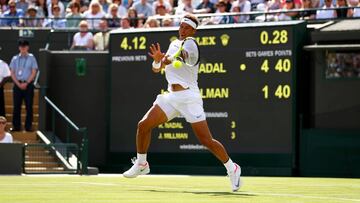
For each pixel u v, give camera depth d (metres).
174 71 13.65
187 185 16.53
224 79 28.64
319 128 28.02
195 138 28.86
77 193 13.01
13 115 29.69
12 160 22.91
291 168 27.69
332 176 27.44
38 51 32.75
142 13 32.84
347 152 27.25
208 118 28.88
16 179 19.36
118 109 30.52
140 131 14.02
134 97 30.20
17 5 34.44
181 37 13.78
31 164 26.02
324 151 27.58
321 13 29.56
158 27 30.31
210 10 31.64
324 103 28.22
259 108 28.12
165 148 29.39
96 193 13.02
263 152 28.06
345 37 27.70
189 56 13.48
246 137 28.31
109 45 30.70
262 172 28.08
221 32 28.72
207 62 28.92
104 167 31.30
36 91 31.81
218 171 28.39
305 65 28.55
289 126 27.69
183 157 29.05
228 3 30.92
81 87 31.67
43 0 34.47
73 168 26.02
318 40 28.03
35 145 24.53
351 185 17.50
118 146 30.52
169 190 14.23
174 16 30.20
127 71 30.34
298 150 27.97
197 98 13.68
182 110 13.72
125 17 32.12
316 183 18.69
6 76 29.36
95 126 31.56
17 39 32.75
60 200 11.24
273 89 27.94
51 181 18.08
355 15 28.98
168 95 13.77
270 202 11.27
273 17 30.16
